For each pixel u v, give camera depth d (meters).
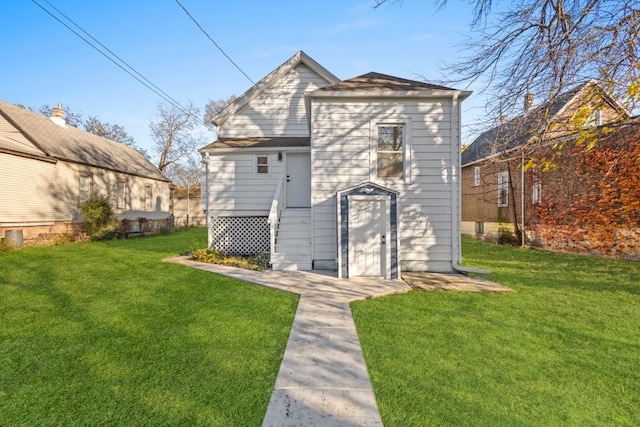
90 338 3.68
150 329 3.96
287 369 2.98
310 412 2.34
